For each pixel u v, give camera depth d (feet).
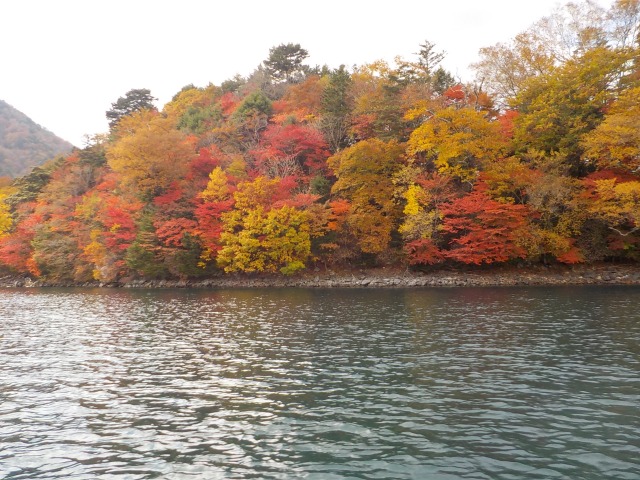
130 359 51.98
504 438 28.66
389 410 33.99
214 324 74.08
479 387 38.73
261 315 82.38
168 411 34.99
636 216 111.45
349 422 31.86
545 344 53.42
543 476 23.90
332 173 165.37
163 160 163.32
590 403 34.37
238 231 154.10
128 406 36.29
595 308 78.48
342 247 151.84
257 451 27.68
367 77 210.38
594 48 143.23
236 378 43.45
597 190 116.57
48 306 105.70
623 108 122.21
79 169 212.43
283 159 166.20
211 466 25.89
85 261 178.40
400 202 143.02
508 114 152.35
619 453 26.32
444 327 65.51
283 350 54.44
